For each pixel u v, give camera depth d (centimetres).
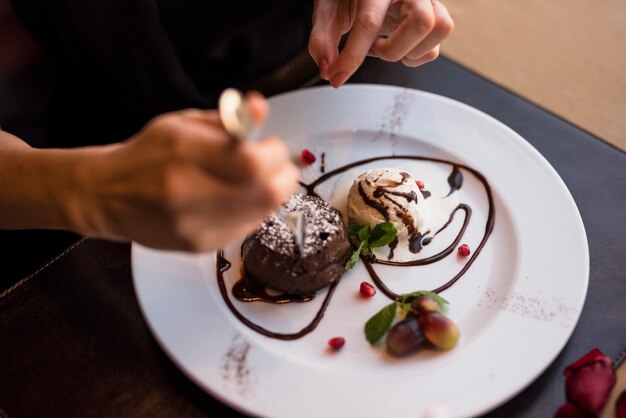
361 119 48
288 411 33
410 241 43
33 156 33
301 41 54
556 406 35
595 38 56
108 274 40
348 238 42
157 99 51
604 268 40
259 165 27
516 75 53
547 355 35
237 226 30
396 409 34
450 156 46
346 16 45
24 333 38
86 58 49
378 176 44
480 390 34
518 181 44
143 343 37
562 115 50
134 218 30
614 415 34
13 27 49
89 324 38
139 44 47
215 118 30
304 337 38
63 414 35
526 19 58
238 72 52
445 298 40
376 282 41
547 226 41
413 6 40
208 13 49
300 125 48
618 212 43
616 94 51
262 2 50
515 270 40
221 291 40
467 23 58
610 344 37
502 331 37
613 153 46
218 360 36
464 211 44
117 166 29
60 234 46
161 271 39
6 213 35
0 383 36
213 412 35
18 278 43
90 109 53
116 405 35
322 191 46
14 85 51
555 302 37
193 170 28
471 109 48
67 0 45
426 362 36
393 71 52
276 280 40
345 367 36
